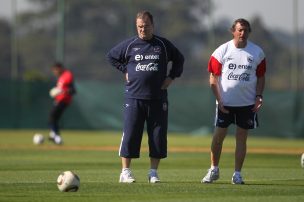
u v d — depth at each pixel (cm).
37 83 12031
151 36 4191
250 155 7169
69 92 8606
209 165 5875
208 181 4256
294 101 11225
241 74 4159
